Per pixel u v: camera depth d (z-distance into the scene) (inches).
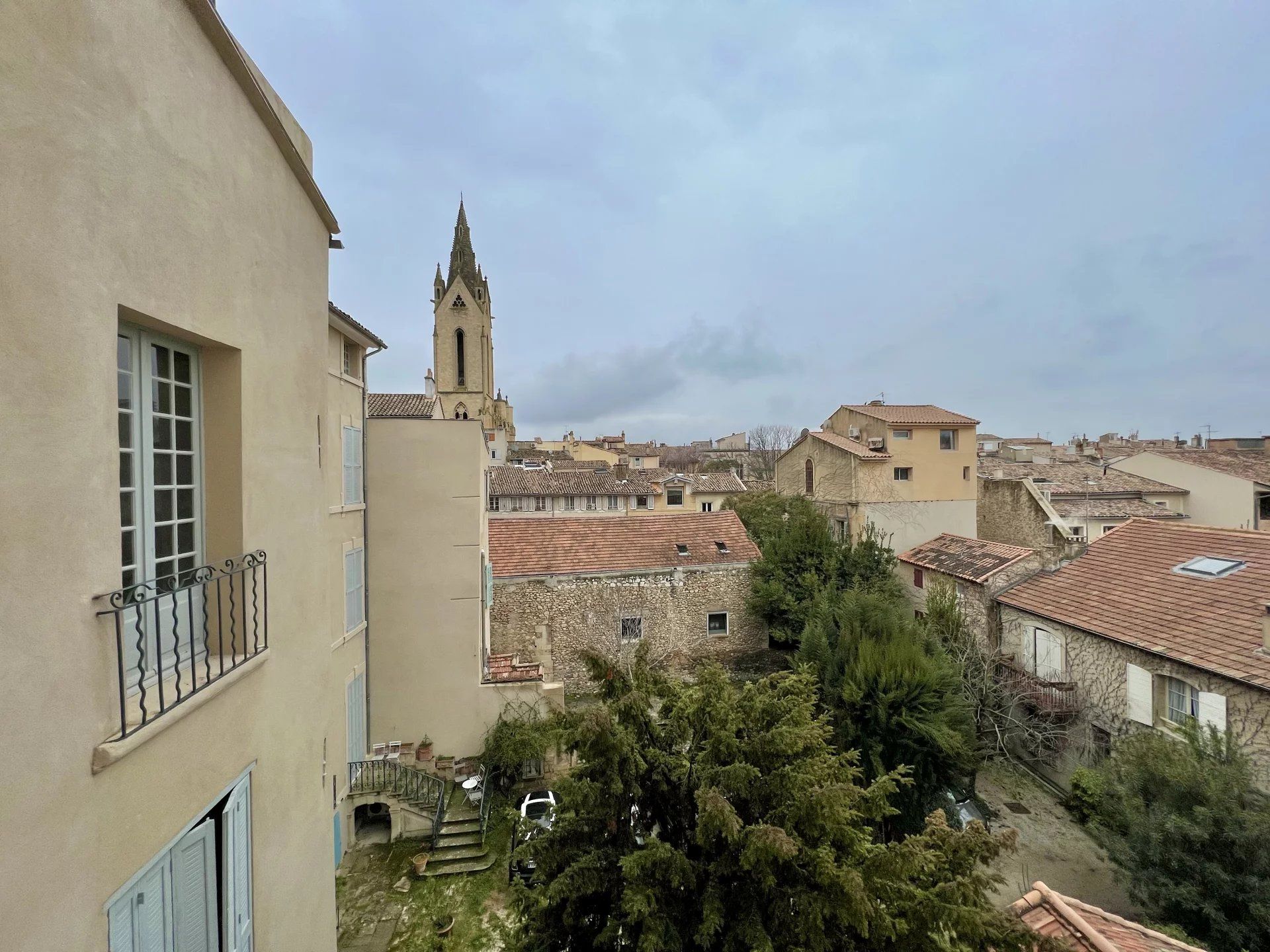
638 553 861.2
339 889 442.3
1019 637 667.4
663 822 268.7
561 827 258.7
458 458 580.7
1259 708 414.9
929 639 596.1
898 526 979.3
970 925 211.8
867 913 203.6
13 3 95.6
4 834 90.8
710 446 4072.3
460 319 2314.2
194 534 160.9
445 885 446.0
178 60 138.9
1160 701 493.7
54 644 101.6
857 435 1109.7
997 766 605.6
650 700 285.9
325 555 234.2
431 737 573.3
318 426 227.9
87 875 107.4
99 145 112.9
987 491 1048.8
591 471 1978.3
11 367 94.1
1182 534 629.6
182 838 136.5
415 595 573.3
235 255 165.3
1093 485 1166.3
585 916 247.6
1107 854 438.3
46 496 100.6
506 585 799.7
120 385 135.0
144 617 128.7
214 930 148.0
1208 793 338.6
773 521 1047.6
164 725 124.0
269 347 186.2
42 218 100.0
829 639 607.5
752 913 219.5
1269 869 312.3
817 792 225.3
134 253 123.3
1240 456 1197.1
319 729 221.3
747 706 280.8
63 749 102.7
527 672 622.2
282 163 198.1
